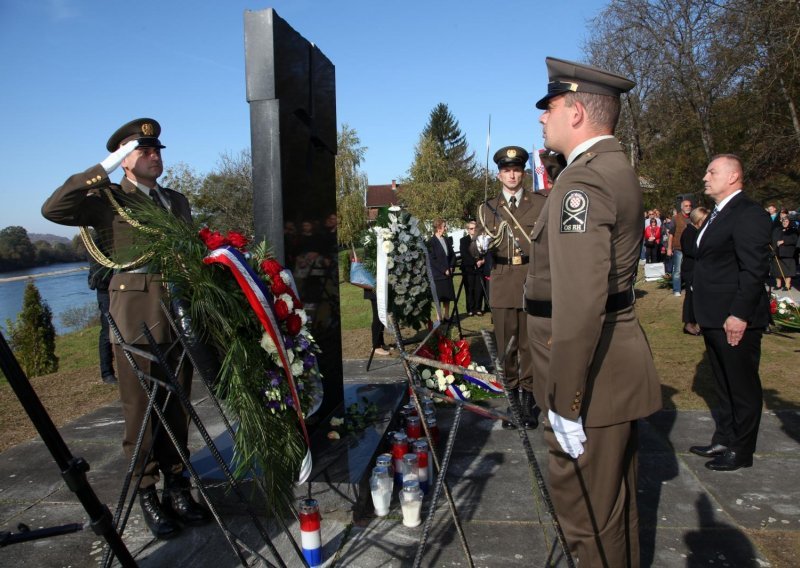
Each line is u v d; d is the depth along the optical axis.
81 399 5.98
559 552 2.86
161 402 3.09
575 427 2.00
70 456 1.59
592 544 2.20
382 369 6.75
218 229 3.12
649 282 14.66
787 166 23.53
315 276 4.06
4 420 5.31
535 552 2.88
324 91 4.30
